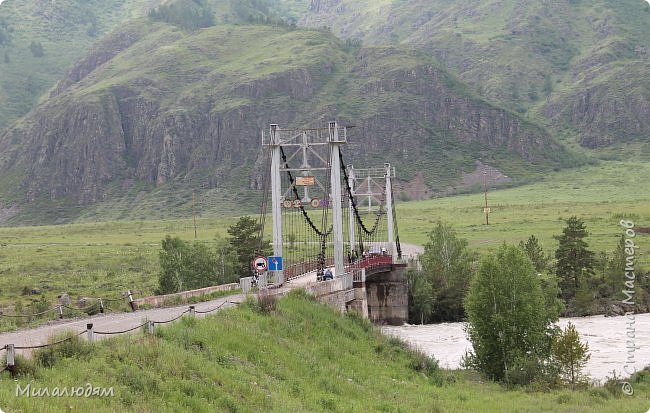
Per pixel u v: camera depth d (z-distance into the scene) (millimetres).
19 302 87625
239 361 42375
